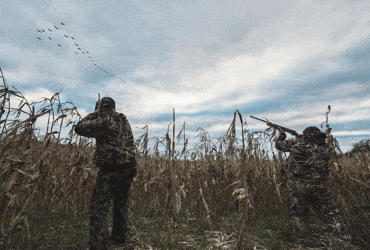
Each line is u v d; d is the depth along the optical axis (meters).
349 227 3.20
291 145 3.82
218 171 4.66
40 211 3.30
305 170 3.54
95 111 2.92
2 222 2.46
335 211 3.39
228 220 4.13
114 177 2.75
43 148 3.01
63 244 2.97
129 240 3.23
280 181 4.30
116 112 2.98
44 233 3.05
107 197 2.70
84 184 3.76
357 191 4.47
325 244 3.04
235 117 2.79
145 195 4.54
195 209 4.64
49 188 3.66
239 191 2.74
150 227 3.69
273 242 3.16
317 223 3.37
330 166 3.62
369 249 2.86
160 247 3.01
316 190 3.46
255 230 3.55
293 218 3.53
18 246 2.51
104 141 2.73
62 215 3.65
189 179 4.38
